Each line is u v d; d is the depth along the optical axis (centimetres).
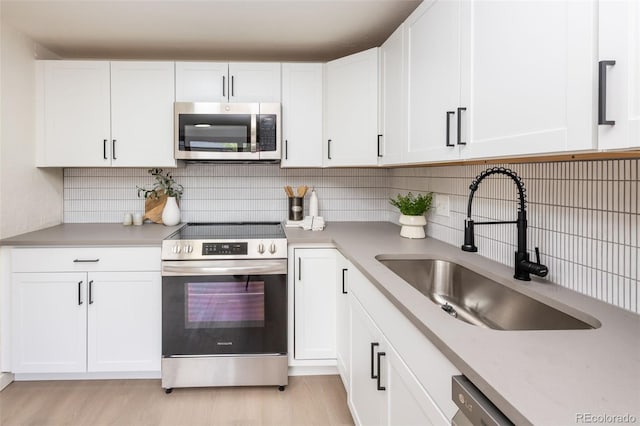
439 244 219
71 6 212
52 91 261
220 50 281
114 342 238
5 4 209
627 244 110
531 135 103
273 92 274
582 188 126
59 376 246
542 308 127
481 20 127
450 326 101
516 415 64
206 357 234
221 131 263
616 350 87
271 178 312
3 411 212
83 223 299
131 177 302
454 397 87
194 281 233
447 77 151
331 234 256
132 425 201
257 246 238
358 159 254
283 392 235
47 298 234
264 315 237
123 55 290
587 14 84
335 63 266
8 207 236
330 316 247
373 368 154
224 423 204
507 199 166
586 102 85
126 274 237
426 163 189
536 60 101
